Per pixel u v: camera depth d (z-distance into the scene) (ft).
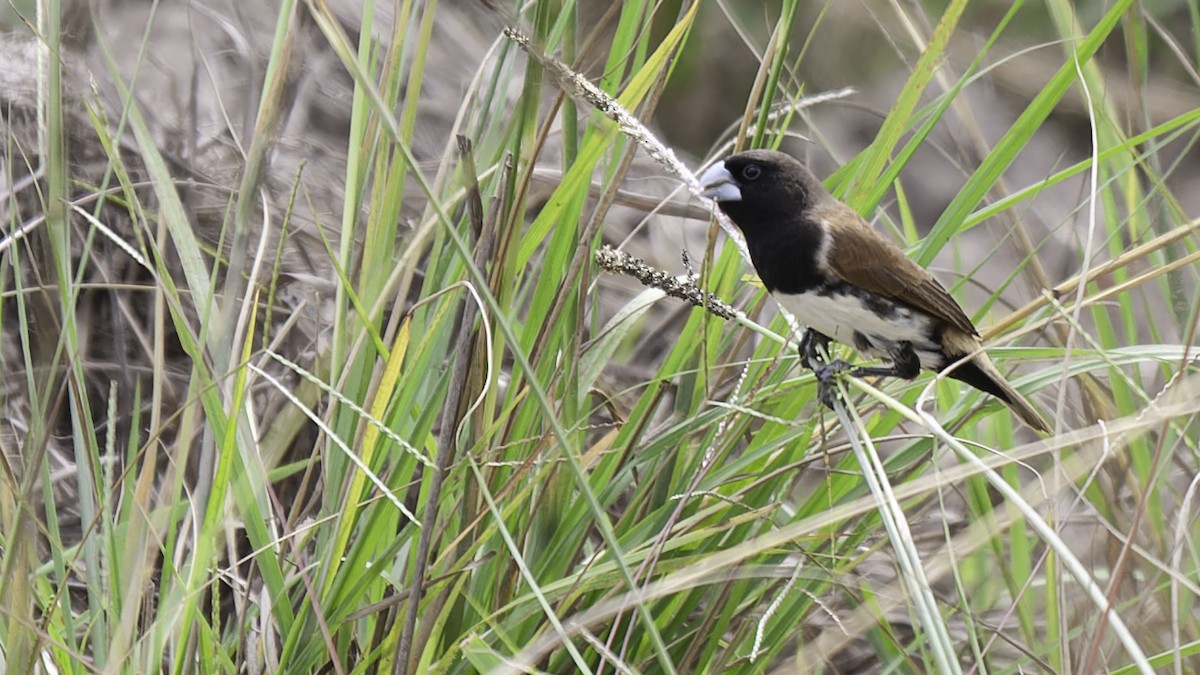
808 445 13.82
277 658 13.71
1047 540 13.47
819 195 13.87
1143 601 13.85
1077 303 13.65
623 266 13.67
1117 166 14.02
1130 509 14.01
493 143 13.76
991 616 14.08
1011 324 13.85
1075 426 14.07
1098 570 13.98
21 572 13.58
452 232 13.46
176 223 13.73
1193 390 13.65
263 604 13.71
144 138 13.73
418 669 13.65
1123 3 13.74
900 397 13.89
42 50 13.80
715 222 13.74
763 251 13.85
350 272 13.79
